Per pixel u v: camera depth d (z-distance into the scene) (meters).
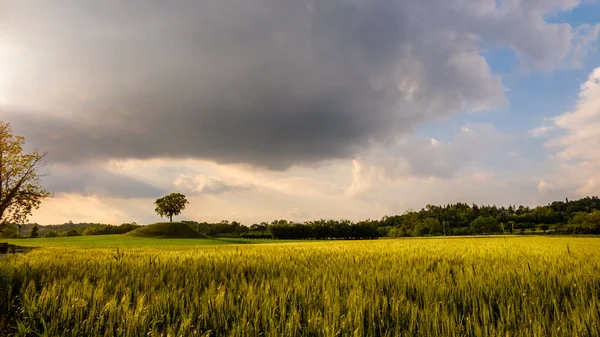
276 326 4.32
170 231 103.31
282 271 8.70
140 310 4.67
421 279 7.23
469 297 5.66
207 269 9.29
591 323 4.28
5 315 4.87
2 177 44.00
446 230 150.38
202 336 4.02
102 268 9.30
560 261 11.36
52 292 5.55
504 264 10.49
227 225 178.38
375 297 5.50
